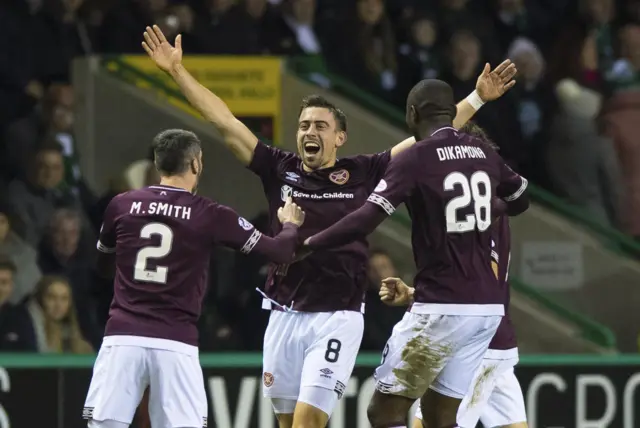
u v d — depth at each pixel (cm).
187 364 2125
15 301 3222
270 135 3653
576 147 3978
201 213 2130
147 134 3697
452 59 3966
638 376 3055
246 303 3266
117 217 2159
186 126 3669
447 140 2050
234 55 3775
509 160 3991
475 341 2072
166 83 3709
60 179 3466
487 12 4288
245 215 3616
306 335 2267
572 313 3616
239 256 3291
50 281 3075
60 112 3606
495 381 2447
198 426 2127
